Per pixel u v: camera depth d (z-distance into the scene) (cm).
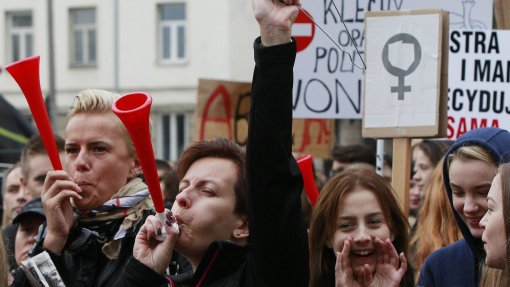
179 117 3491
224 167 477
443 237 614
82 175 534
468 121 723
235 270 466
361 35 775
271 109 429
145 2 3488
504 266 429
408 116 608
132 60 3509
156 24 3484
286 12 427
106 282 521
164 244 460
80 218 540
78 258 532
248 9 3403
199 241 473
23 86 506
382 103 614
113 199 535
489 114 721
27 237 664
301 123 1043
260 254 438
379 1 768
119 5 3512
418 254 619
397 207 504
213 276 465
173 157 3497
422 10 609
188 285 480
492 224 429
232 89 1022
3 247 452
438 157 818
